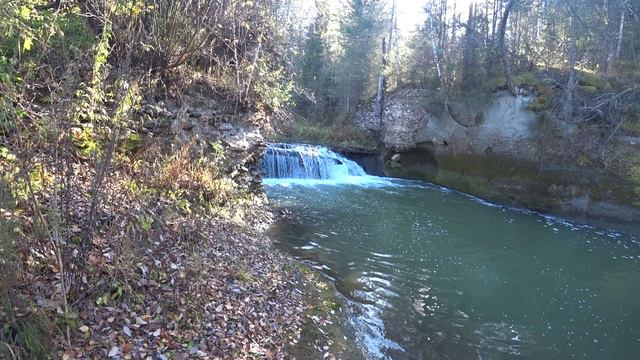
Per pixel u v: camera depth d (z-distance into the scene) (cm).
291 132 2639
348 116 2941
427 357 542
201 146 881
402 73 2602
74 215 434
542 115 1612
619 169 1403
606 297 821
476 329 641
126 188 554
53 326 331
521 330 657
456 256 963
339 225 1077
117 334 370
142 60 767
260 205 1044
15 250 333
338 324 554
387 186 1819
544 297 795
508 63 1781
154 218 560
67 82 369
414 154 2136
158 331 397
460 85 1942
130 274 429
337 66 3128
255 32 1070
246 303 512
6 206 316
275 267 669
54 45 493
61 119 360
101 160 403
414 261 892
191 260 536
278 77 1140
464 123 1873
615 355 610
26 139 366
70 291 370
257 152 1073
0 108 335
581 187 1455
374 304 662
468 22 2256
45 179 386
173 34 798
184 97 874
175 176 733
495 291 795
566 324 695
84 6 659
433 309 684
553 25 1892
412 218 1262
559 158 1540
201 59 951
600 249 1139
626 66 1631
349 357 485
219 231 705
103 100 469
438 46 2375
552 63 1823
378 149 2284
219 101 965
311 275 695
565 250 1108
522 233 1232
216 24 873
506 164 1686
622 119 1445
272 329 483
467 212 1431
